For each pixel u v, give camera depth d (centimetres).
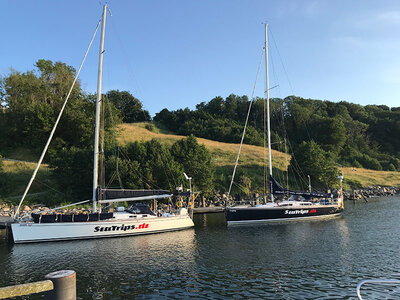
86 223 2261
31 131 6009
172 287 1267
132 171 4162
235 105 13012
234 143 8831
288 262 1617
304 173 5859
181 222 2723
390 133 11875
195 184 4672
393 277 1355
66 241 2205
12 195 4109
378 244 2006
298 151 6109
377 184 7138
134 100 10988
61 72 7706
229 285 1283
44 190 4353
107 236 2325
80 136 5844
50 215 2197
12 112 6569
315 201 3359
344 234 2370
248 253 1823
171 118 11550
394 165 9594
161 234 2497
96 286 1291
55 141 5794
